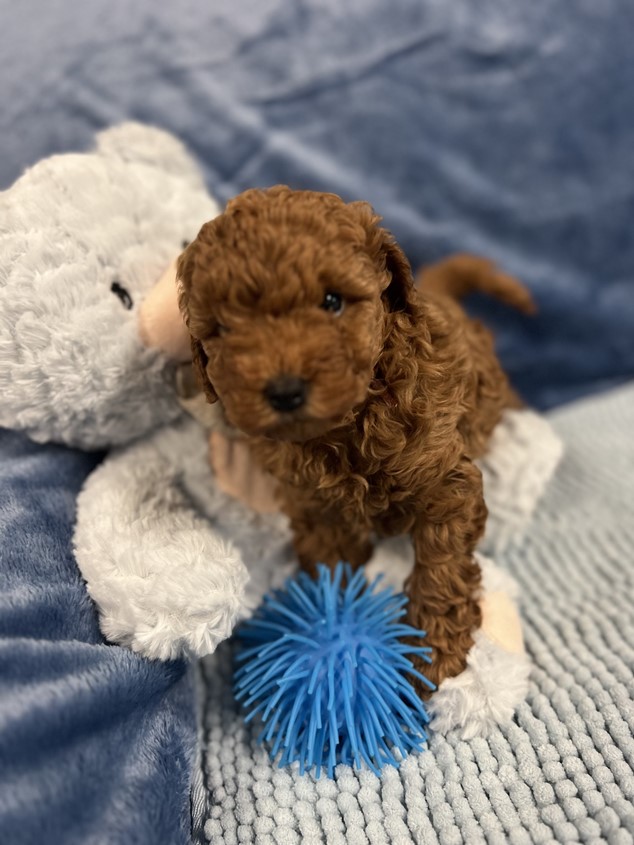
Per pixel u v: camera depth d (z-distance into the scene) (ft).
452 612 1.04
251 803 0.97
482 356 1.25
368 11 1.70
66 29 1.63
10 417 1.09
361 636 1.02
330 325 0.79
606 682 1.03
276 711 1.03
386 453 0.96
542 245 1.85
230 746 1.05
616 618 1.17
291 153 1.74
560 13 1.71
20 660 0.79
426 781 0.96
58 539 1.02
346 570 1.16
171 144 1.30
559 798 0.91
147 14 1.65
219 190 1.73
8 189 1.11
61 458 1.16
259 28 1.69
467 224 1.82
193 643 0.93
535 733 0.99
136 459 1.18
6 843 0.67
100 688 0.84
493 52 1.72
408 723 0.99
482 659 1.02
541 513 1.50
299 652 1.01
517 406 1.47
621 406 1.81
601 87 1.74
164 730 0.94
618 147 1.79
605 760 0.93
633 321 1.91
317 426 0.80
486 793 0.93
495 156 1.79
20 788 0.70
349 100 1.73
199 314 0.83
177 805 0.88
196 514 1.16
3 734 0.71
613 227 1.84
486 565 1.22
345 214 0.84
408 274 0.93
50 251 1.04
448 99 1.74
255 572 1.23
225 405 0.83
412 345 0.97
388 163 1.77
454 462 1.00
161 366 1.12
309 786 0.96
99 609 0.98
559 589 1.28
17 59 1.60
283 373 0.75
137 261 1.11
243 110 1.71
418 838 0.90
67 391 1.06
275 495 1.20
